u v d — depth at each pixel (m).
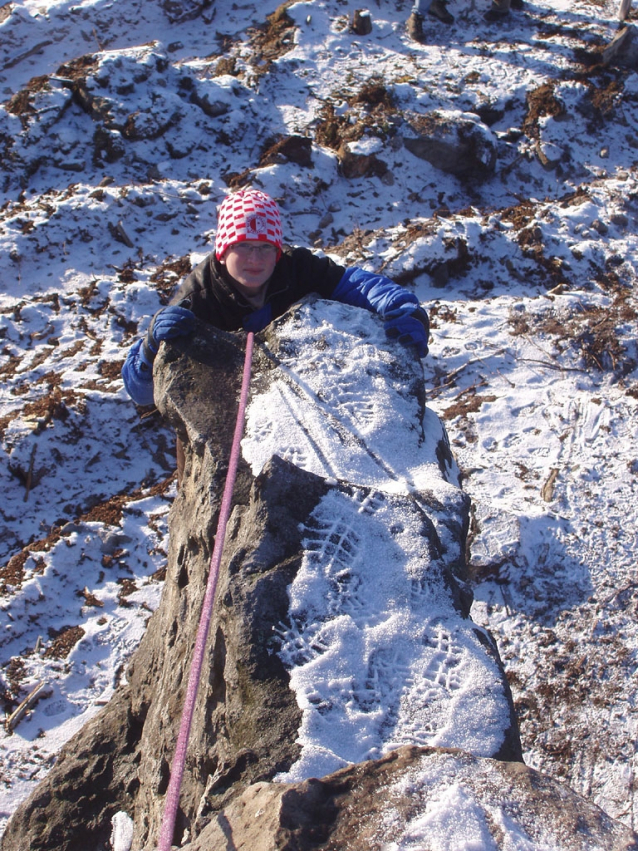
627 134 8.66
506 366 6.32
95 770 3.09
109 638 4.75
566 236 7.44
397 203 7.83
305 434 2.57
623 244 7.46
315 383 2.72
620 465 5.44
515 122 8.66
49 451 5.63
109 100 7.99
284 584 2.08
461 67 9.12
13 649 4.71
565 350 6.39
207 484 2.51
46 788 3.10
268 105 8.62
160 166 7.81
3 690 4.51
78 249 7.13
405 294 3.01
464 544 2.41
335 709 1.89
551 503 5.20
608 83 9.02
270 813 1.53
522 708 4.20
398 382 2.79
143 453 5.82
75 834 2.94
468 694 1.94
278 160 7.89
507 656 4.44
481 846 1.46
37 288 6.85
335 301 3.08
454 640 2.04
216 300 3.12
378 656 1.99
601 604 4.64
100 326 6.54
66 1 9.54
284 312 3.16
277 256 3.09
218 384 2.77
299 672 1.94
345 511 2.23
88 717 4.39
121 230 7.21
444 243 7.18
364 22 9.56
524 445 5.69
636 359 6.26
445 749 1.68
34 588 4.92
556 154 8.30
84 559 5.14
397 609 2.09
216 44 9.57
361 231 7.45
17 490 5.51
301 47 9.33
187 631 2.57
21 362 6.30
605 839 1.48
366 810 1.53
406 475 2.53
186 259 7.04
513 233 7.45
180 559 2.82
